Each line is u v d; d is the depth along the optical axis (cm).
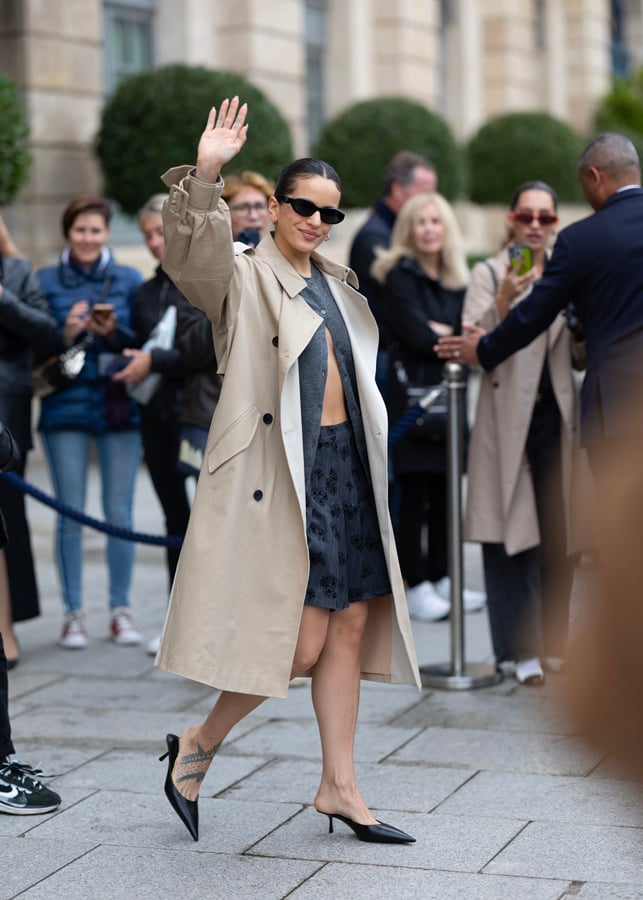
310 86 3428
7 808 734
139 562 1599
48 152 2398
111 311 1119
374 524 692
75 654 1158
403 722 923
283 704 977
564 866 641
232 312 667
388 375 1246
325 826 713
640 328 853
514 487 1003
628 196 884
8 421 1070
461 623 1032
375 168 3038
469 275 1239
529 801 745
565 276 887
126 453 1194
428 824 711
